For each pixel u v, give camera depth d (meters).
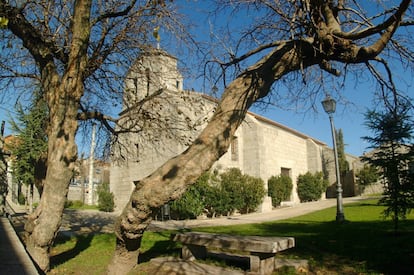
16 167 20.05
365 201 23.42
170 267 6.43
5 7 6.21
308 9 5.38
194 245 7.01
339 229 11.07
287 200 26.77
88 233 11.45
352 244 8.28
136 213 4.99
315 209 20.78
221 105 5.31
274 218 17.16
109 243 9.10
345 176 33.47
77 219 17.95
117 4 7.92
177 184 4.78
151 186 4.86
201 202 18.88
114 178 24.75
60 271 6.29
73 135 5.93
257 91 5.37
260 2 6.19
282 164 27.83
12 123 17.83
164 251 8.06
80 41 6.01
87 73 7.86
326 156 34.34
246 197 21.08
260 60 5.70
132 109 9.13
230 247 6.11
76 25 6.04
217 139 5.00
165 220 18.31
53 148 5.82
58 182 5.75
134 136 12.31
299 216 16.95
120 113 9.70
